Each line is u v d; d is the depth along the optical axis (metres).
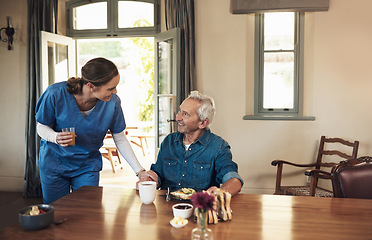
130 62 9.20
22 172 4.65
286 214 1.42
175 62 4.07
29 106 4.38
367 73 4.00
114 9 4.56
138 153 7.54
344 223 1.33
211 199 1.06
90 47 9.30
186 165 1.91
